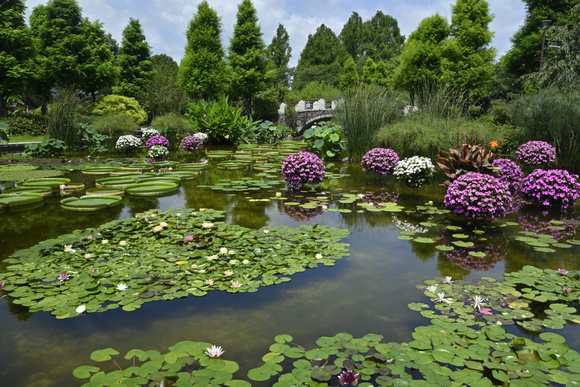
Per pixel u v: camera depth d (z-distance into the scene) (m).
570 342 1.61
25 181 5.31
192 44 23.70
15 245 2.81
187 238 2.88
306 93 34.56
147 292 2.04
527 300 2.01
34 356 1.50
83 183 5.47
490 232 3.29
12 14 15.70
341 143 8.86
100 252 2.65
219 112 11.88
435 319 1.79
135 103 21.36
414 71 20.36
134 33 26.16
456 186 3.58
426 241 3.01
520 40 20.00
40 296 1.98
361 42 48.62
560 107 7.25
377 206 4.25
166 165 7.31
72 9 20.11
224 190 5.14
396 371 1.38
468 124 6.89
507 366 1.41
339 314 1.86
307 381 1.33
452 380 1.34
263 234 3.13
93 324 1.75
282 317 1.82
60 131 10.31
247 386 1.29
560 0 18.53
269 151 10.27
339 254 2.70
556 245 2.90
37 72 18.02
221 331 1.69
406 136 6.90
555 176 4.16
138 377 1.33
